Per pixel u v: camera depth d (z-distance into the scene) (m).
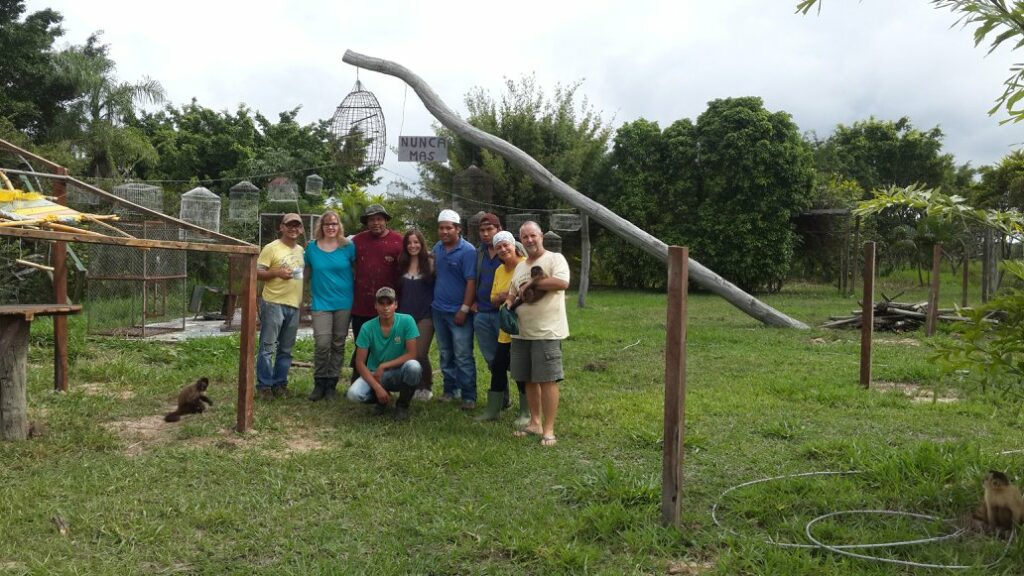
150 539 3.92
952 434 6.36
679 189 31.36
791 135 30.44
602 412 7.02
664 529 4.03
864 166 44.62
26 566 3.56
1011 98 3.83
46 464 5.12
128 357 9.54
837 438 6.06
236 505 4.44
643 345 12.45
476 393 7.39
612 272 33.28
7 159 15.39
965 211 4.20
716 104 31.34
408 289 7.53
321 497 4.64
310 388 8.00
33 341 9.95
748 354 11.43
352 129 12.80
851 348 12.18
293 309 7.58
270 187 20.58
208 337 11.15
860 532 4.06
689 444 5.86
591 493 4.62
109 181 21.45
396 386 6.63
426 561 3.73
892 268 36.69
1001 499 3.95
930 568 3.59
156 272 13.12
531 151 30.38
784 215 30.00
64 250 7.45
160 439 5.92
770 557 3.69
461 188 25.61
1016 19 3.71
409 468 5.18
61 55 27.14
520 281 6.02
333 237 7.50
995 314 8.59
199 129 33.41
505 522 4.21
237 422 6.15
